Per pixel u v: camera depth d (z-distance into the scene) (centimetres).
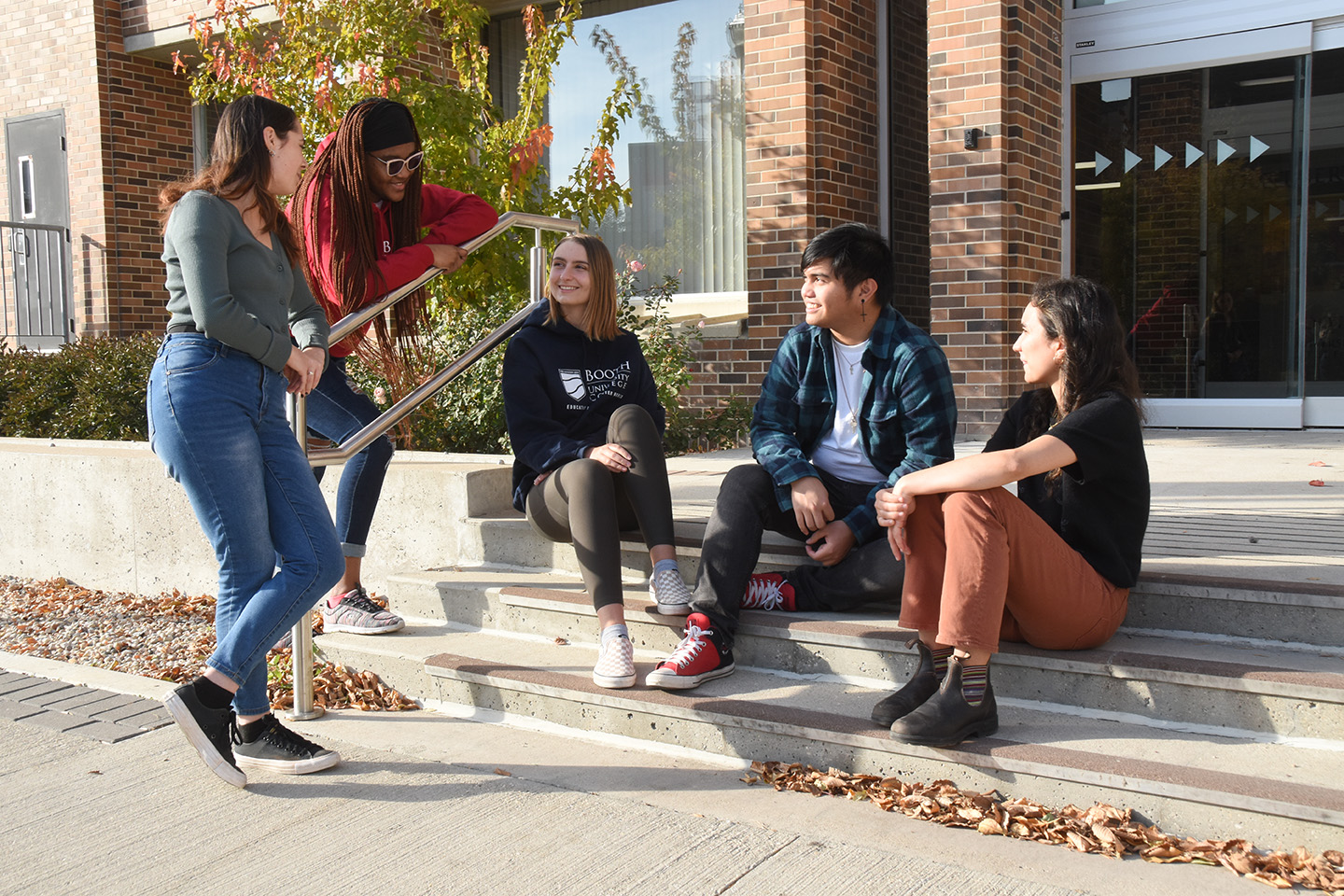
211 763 263
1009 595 262
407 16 686
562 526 332
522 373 343
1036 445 251
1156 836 225
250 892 221
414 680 337
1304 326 691
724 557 305
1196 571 297
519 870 228
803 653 306
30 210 1076
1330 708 239
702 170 849
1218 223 710
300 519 269
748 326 768
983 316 675
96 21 1005
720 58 838
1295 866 210
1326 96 672
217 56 732
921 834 237
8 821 257
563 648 341
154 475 506
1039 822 234
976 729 253
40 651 433
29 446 600
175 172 1076
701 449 685
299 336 290
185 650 426
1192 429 711
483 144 690
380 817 255
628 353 359
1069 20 735
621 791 266
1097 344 264
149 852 240
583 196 690
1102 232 745
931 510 262
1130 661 261
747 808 253
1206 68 703
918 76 832
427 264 361
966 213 676
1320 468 503
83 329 1052
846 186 764
